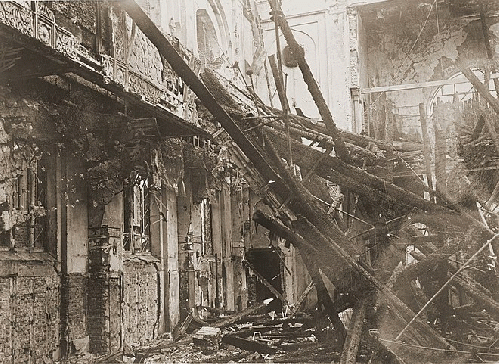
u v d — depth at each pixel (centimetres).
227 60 2089
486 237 1107
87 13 1133
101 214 1179
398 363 881
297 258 2088
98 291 1169
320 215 1031
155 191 1457
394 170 1464
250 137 1208
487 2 2530
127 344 1260
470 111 1567
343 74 2448
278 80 1080
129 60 1237
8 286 949
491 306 1040
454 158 1317
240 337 1234
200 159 1590
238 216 1978
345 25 2480
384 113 2616
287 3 2542
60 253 1102
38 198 1074
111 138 1160
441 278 1130
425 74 2745
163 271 1490
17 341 962
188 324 1488
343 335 979
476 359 911
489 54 1532
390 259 1176
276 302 1938
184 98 1491
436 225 1132
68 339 1091
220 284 1841
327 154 1188
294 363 982
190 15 1766
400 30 2766
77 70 880
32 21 880
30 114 969
